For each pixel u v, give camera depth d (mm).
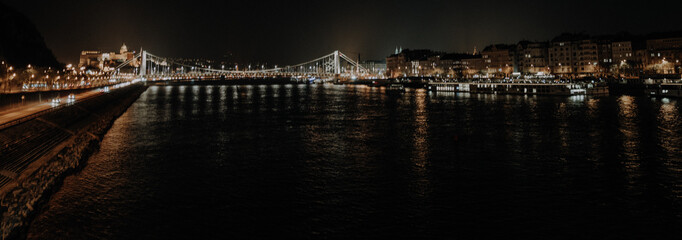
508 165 46281
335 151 55031
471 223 30188
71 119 67312
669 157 49188
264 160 49969
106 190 37969
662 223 29969
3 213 28750
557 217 31094
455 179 40969
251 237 28250
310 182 40375
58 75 155375
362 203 34344
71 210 32844
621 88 146125
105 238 27969
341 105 129750
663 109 97562
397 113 102375
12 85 125688
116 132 73250
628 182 39438
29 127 50250
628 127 71875
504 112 99375
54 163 42562
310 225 30094
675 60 180750
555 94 148500
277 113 106625
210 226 29953
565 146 56438
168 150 56438
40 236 28234
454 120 86250
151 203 34531
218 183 40250
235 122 87688
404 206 33531
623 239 27609
